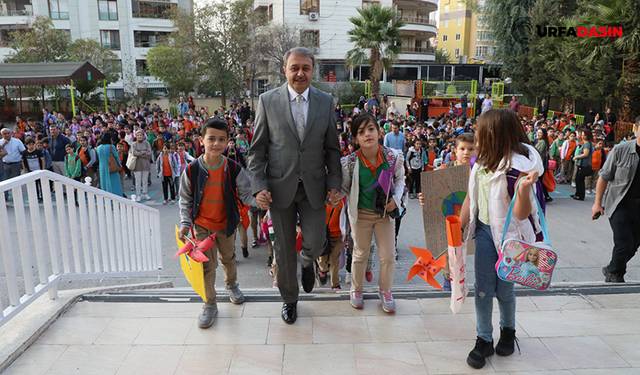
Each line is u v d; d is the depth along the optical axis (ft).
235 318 10.93
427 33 127.95
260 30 97.30
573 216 30.81
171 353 9.32
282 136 9.84
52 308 10.78
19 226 9.95
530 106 81.66
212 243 10.29
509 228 8.23
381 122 54.19
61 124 65.87
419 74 111.55
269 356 9.25
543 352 9.29
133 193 39.78
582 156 34.50
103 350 9.37
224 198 11.10
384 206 10.62
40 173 10.68
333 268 15.38
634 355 9.10
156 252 18.12
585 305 11.32
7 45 113.50
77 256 12.59
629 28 52.06
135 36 125.59
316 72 100.58
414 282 20.53
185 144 38.09
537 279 7.84
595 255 23.58
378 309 11.42
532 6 83.20
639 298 11.69
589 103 69.87
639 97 54.90
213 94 113.19
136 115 73.00
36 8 119.24
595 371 8.60
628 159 13.16
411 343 9.74
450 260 8.72
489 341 8.92
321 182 10.19
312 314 11.14
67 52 104.58
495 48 91.86
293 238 10.61
